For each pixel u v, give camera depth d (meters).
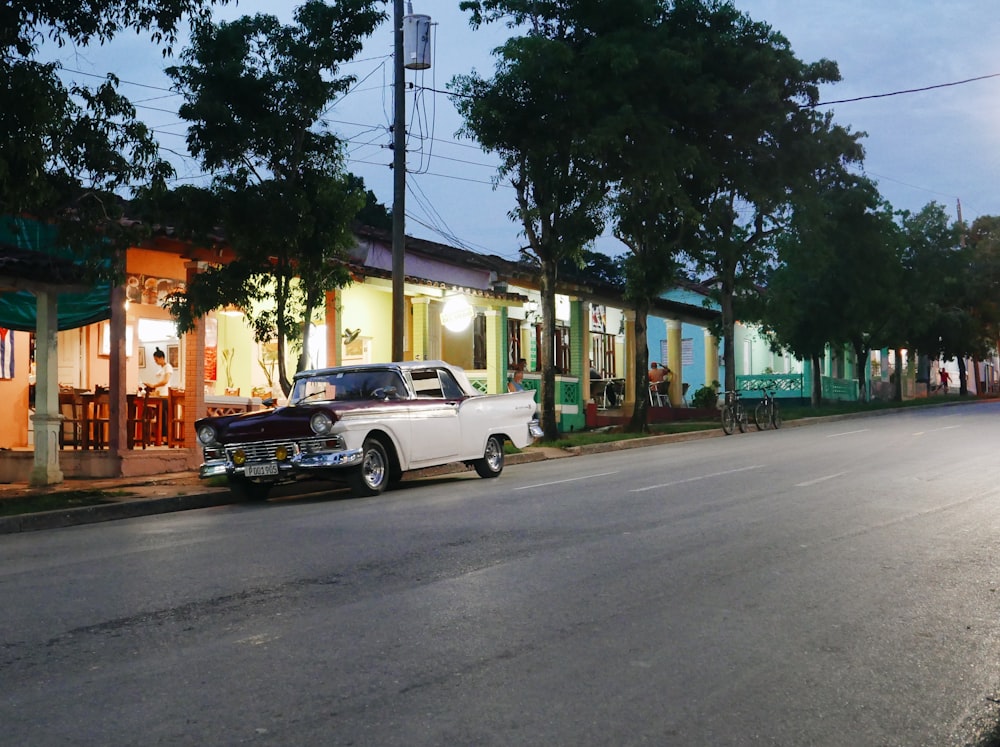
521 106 22.39
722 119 26.03
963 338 54.38
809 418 33.03
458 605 6.20
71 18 11.83
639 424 26.67
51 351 14.91
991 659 5.01
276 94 15.05
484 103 21.75
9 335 17.48
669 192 23.27
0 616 6.14
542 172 22.28
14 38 11.50
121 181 12.41
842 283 36.75
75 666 4.98
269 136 14.77
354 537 9.12
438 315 24.31
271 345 21.09
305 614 6.02
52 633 5.67
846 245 36.22
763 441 22.17
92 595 6.74
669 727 4.05
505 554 8.00
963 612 5.97
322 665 4.92
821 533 8.88
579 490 12.84
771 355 49.62
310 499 13.58
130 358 18.33
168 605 6.35
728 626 5.64
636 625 5.66
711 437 26.22
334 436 12.85
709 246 28.00
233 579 7.18
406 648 5.21
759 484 12.95
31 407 17.94
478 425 15.41
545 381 23.17
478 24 23.42
